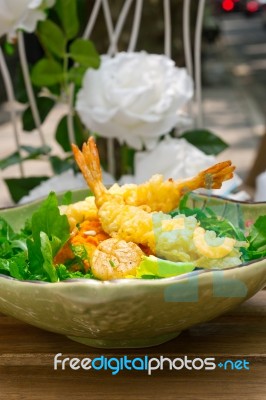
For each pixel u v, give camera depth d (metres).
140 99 1.07
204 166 1.10
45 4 1.08
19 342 0.77
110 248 0.70
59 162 1.20
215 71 8.09
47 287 0.65
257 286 0.70
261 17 16.62
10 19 1.07
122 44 1.60
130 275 0.68
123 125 1.10
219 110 5.70
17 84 1.26
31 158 1.21
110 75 1.09
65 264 0.73
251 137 4.56
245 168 3.61
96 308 0.65
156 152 1.09
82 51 1.10
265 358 0.74
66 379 0.71
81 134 1.25
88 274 0.71
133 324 0.67
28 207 0.89
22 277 0.72
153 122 1.08
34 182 1.22
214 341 0.77
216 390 0.69
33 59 4.06
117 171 1.61
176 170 1.09
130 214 0.73
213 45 10.11
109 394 0.69
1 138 4.29
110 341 0.75
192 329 0.79
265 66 8.47
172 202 0.77
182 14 1.64
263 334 0.78
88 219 0.77
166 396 0.68
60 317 0.67
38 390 0.70
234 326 0.79
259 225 0.78
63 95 1.22
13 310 0.70
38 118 1.21
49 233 0.72
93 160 0.77
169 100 1.08
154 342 0.75
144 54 1.11
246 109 5.70
